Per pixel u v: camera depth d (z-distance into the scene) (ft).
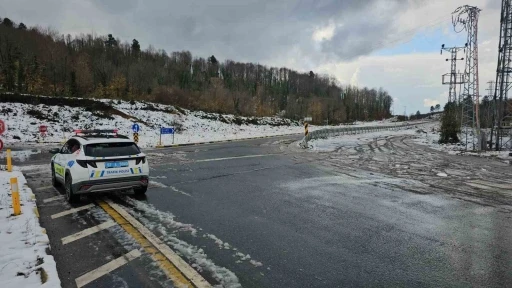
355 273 15.02
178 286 13.66
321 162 53.98
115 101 142.31
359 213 24.68
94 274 14.73
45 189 32.17
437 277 14.67
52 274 14.24
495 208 26.37
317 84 492.95
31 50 192.03
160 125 134.10
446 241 19.02
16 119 99.40
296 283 14.06
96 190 26.68
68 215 23.53
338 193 31.42
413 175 42.06
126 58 306.96
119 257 16.49
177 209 25.12
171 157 59.16
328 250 17.61
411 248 17.95
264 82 408.46
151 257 16.47
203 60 408.46
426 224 22.16
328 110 335.88
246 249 17.61
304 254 17.06
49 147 74.33
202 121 159.84
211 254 16.90
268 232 20.31
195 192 31.09
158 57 356.18
